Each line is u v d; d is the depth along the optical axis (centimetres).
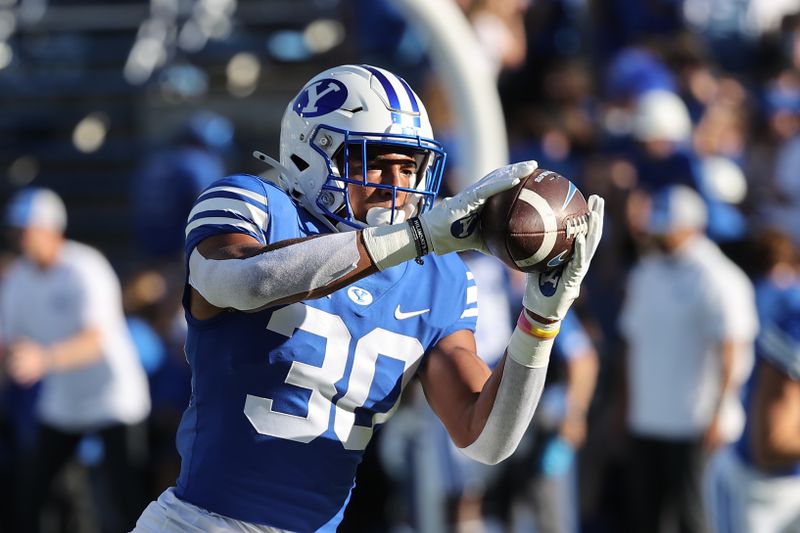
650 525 2159
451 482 1942
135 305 2523
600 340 2494
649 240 2188
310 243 865
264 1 3631
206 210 941
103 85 3547
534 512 2020
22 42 3725
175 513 982
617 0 3275
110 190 3422
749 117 3108
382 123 990
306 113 1013
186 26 3556
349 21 3145
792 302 1609
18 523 2434
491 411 964
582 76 3081
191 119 3073
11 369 2223
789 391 1595
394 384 1006
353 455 1003
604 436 2383
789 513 1647
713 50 3612
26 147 3519
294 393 966
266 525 972
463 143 1745
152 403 2483
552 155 2758
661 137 2648
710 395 2102
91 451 2405
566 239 889
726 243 2583
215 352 967
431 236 873
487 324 1898
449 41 1727
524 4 3175
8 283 2356
